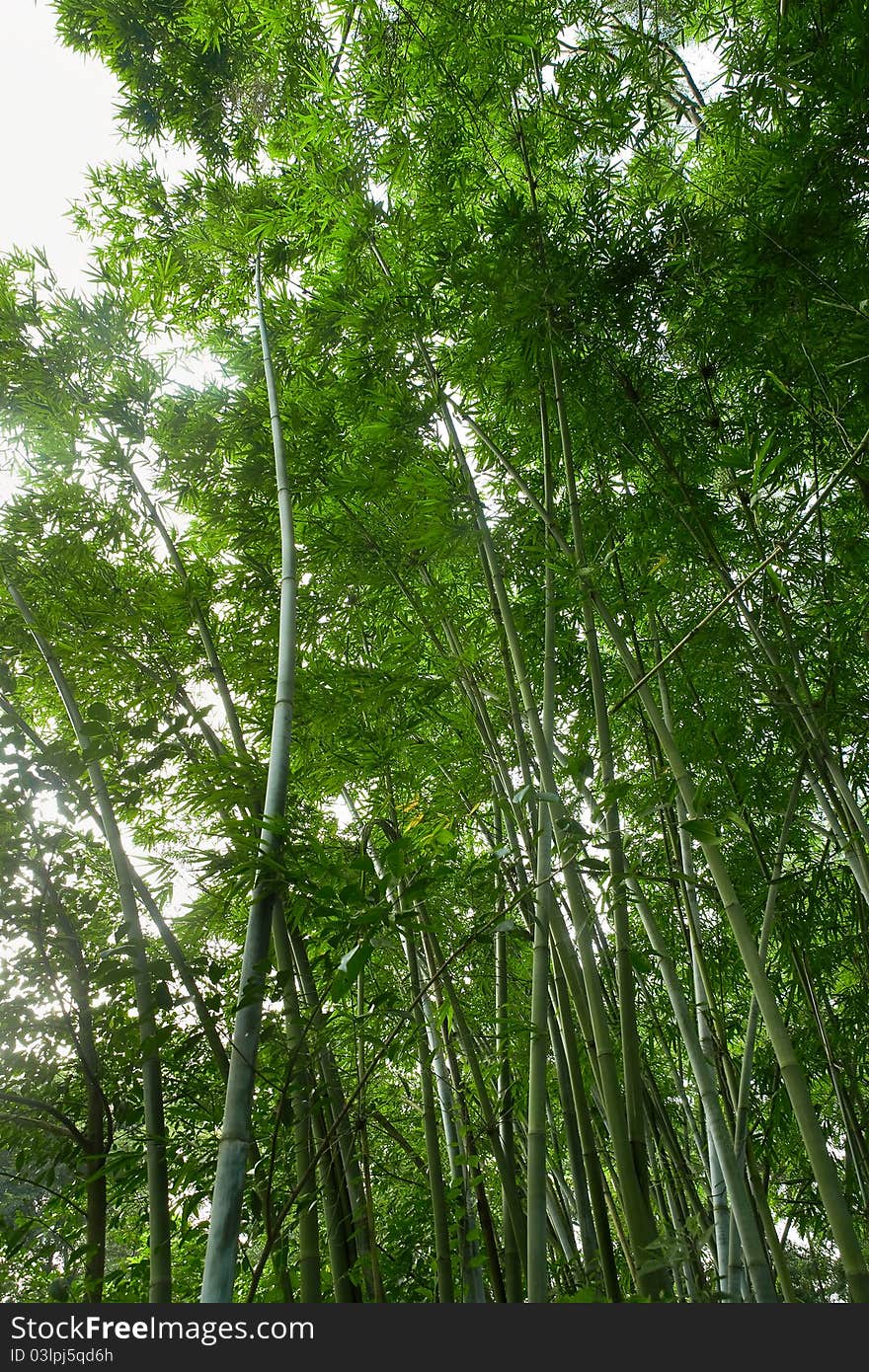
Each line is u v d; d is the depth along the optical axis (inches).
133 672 136.2
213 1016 101.1
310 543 151.1
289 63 160.6
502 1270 121.3
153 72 171.9
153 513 145.6
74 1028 99.0
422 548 127.8
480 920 120.6
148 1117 93.5
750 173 142.4
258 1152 100.1
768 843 159.5
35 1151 100.7
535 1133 88.0
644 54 145.3
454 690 142.9
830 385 128.0
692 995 171.5
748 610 127.7
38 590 141.9
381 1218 154.2
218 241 164.2
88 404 151.9
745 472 131.1
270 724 140.5
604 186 145.3
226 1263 64.4
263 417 152.0
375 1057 90.8
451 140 146.0
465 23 136.0
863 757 141.4
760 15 149.6
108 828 103.9
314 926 94.3
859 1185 154.1
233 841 82.0
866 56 125.3
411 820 127.4
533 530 152.9
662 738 119.4
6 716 108.7
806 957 148.3
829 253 129.9
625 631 150.6
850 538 133.6
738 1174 107.3
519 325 126.6
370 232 145.9
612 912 105.6
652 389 140.3
